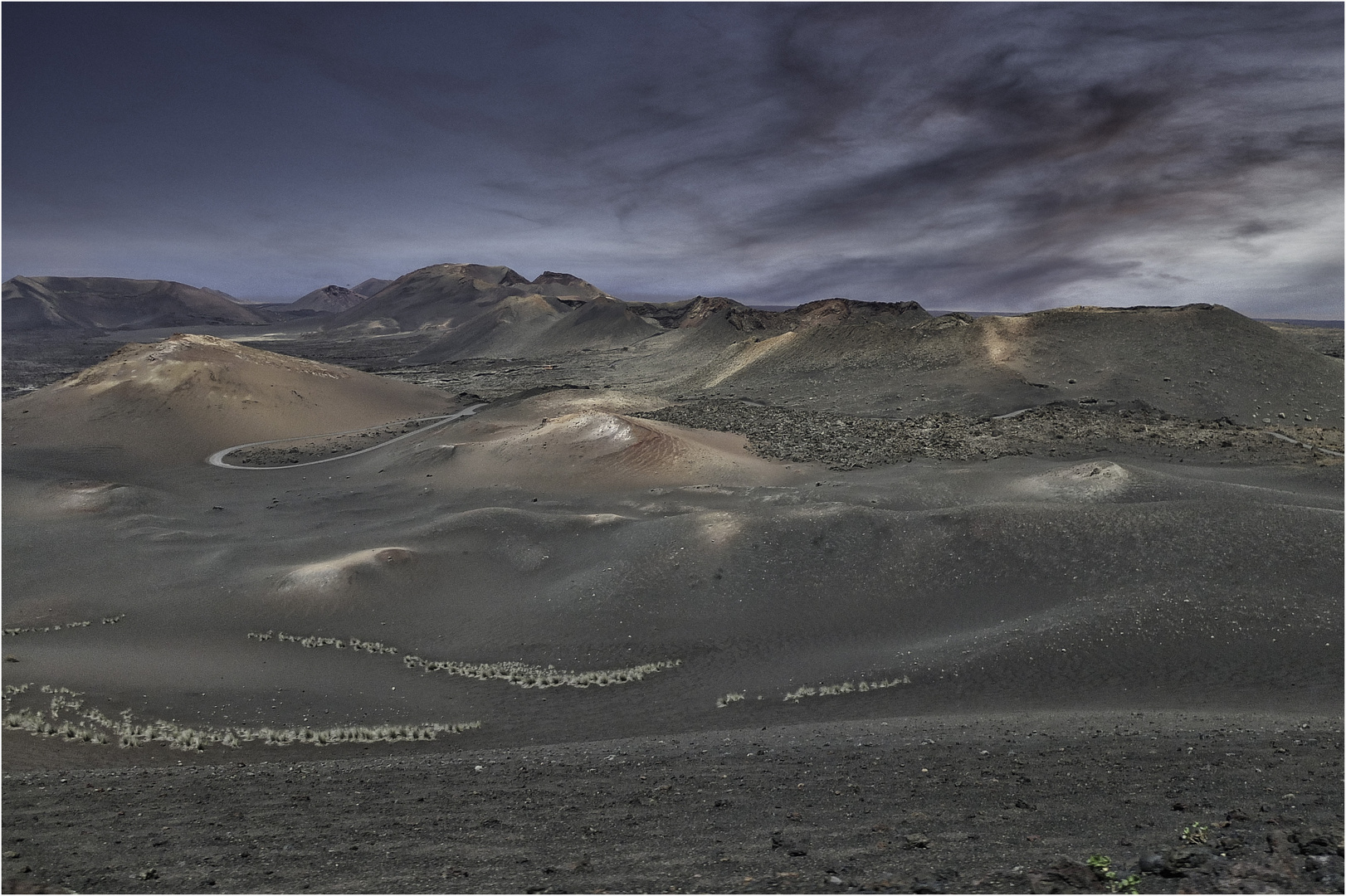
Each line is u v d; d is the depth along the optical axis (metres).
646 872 9.42
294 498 95.69
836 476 88.75
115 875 10.02
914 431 116.25
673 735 27.70
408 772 19.36
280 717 32.50
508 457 99.56
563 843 11.30
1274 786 12.84
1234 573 41.09
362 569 54.22
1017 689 31.36
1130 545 45.72
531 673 40.09
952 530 51.19
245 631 47.97
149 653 42.84
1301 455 92.19
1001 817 11.62
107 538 73.44
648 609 47.03
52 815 14.10
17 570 62.59
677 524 57.50
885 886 8.16
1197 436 105.50
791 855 9.89
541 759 21.41
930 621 42.72
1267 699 28.06
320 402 169.38
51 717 28.98
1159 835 9.93
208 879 9.73
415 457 108.12
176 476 114.25
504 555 59.34
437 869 9.96
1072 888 7.78
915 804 13.08
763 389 181.75
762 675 37.31
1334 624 34.69
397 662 42.78
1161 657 33.19
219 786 17.19
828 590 47.16
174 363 159.88
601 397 161.88
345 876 9.79
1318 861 7.90
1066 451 99.50
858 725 25.64
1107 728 21.73
